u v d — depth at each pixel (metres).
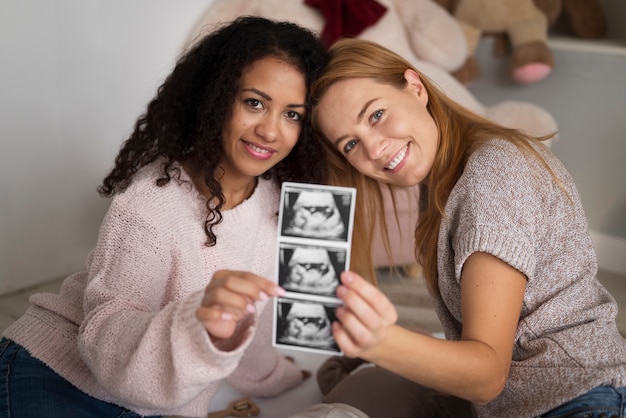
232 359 1.05
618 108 2.80
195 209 1.38
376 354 1.03
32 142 2.41
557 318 1.26
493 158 1.28
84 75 2.48
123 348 1.14
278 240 1.04
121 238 1.29
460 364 1.07
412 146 1.38
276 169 1.49
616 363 1.22
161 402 1.12
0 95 2.30
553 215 1.28
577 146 2.94
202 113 1.31
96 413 1.38
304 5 2.72
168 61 2.59
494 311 1.16
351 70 1.36
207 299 1.02
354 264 1.65
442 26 2.96
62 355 1.38
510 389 1.26
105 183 1.43
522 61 2.99
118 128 2.60
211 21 2.59
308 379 1.88
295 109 1.34
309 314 1.03
